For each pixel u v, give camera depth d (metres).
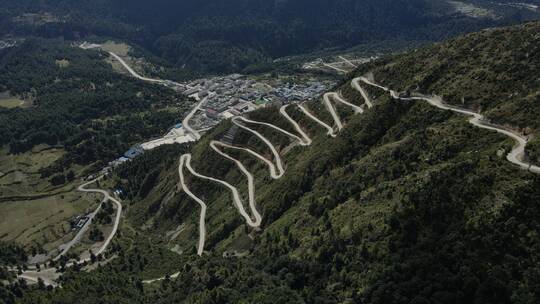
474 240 154.50
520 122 192.12
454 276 148.00
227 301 191.75
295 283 186.75
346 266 176.25
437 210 168.50
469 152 190.25
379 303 155.00
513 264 146.00
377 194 196.12
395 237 170.38
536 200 155.25
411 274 156.62
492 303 141.12
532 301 137.38
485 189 165.38
